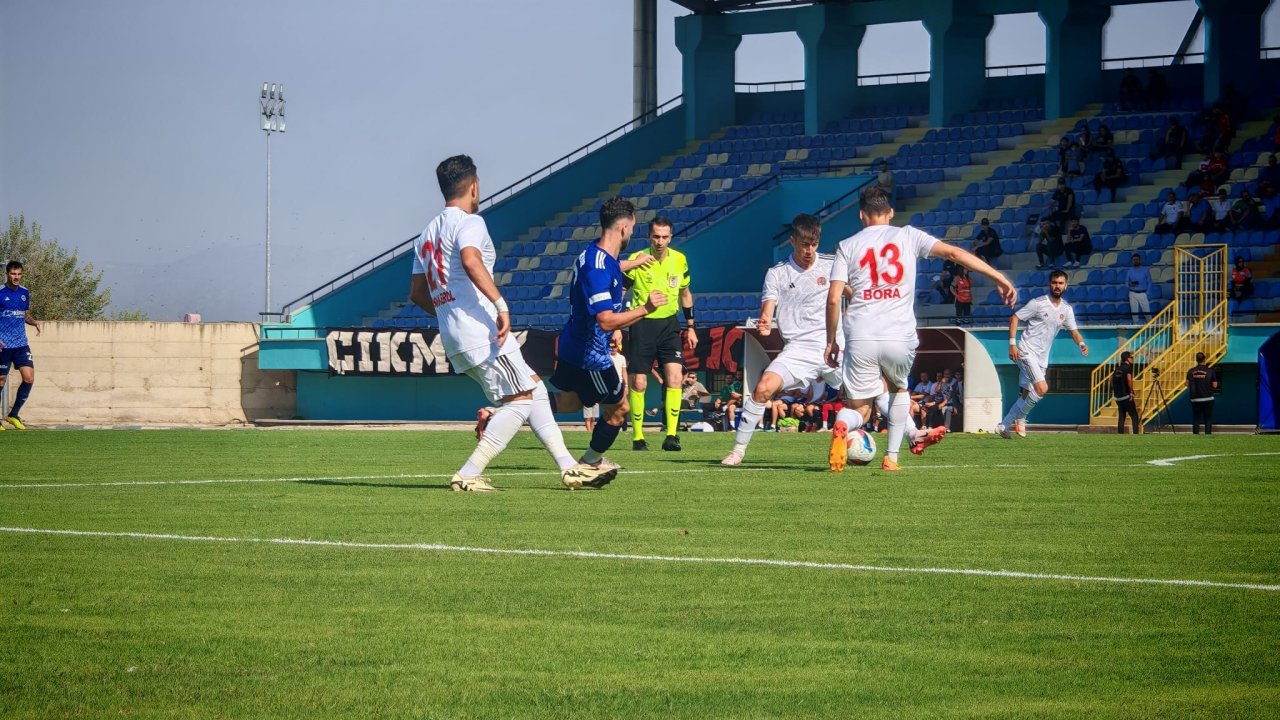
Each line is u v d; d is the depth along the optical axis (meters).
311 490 13.60
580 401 14.34
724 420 36.78
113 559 8.77
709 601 7.38
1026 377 26.69
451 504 12.12
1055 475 15.70
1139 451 20.91
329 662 5.99
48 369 49.12
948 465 17.47
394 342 46.50
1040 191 48.94
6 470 16.56
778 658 6.10
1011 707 5.31
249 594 7.56
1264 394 35.72
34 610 7.10
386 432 29.22
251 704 5.33
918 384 34.94
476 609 7.16
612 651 6.22
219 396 49.03
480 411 14.15
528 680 5.70
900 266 15.88
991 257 45.16
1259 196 44.66
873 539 9.80
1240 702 5.38
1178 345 38.22
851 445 16.88
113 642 6.36
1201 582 7.96
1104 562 8.73
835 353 16.39
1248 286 39.81
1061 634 6.58
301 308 49.62
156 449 21.55
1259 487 14.05
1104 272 43.59
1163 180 48.09
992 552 9.15
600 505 12.04
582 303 13.91
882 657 6.12
